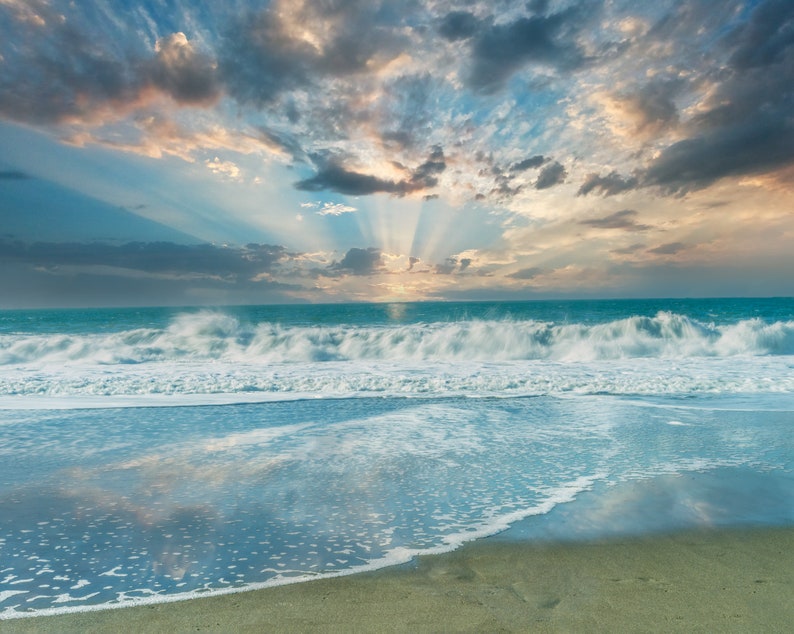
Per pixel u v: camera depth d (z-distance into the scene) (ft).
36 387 34.35
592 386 34.55
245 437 22.07
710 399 30.50
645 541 11.85
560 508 13.96
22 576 10.25
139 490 15.47
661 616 8.58
